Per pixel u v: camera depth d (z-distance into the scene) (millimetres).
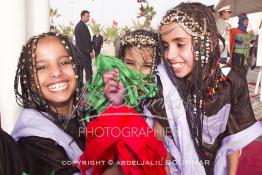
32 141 912
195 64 1070
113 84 850
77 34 2574
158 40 1137
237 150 1260
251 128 1245
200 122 1104
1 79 1648
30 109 998
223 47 1166
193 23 1038
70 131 988
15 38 1630
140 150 735
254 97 4242
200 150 1116
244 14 4141
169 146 1072
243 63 4402
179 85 1091
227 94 1166
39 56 981
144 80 953
